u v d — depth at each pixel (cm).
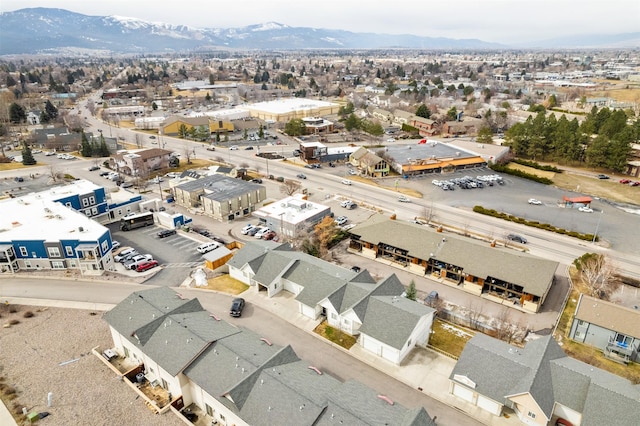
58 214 6762
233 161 12300
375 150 12544
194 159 12381
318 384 3584
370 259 6669
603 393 3438
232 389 3409
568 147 11656
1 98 17712
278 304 5366
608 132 11950
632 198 9444
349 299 4897
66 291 5572
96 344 4588
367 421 3128
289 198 8400
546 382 3659
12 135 14812
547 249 7012
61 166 11431
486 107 19275
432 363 4391
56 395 3881
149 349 3988
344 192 9731
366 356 4472
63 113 17850
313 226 7406
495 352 3953
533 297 5288
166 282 5866
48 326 4866
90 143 12756
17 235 6091
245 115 18562
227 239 7288
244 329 4450
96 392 3925
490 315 5241
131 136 15362
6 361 4303
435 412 3772
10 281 5794
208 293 5597
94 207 7806
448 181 10506
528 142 12350
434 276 6119
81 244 5931
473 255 5872
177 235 7425
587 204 8925
